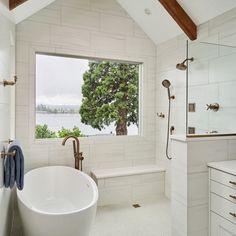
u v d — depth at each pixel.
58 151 3.09
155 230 2.43
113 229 2.45
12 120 2.68
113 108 3.57
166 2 2.65
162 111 3.49
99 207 2.99
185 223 1.99
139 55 3.53
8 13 2.14
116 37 3.37
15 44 2.83
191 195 1.97
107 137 3.38
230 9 2.37
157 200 3.24
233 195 1.75
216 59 2.29
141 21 3.39
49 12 2.99
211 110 2.21
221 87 2.29
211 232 1.99
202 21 2.72
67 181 2.94
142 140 3.58
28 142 2.93
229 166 1.87
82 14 3.16
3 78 1.66
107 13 3.31
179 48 3.11
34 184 2.79
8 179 1.71
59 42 3.04
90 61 3.42
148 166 3.52
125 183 3.16
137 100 3.68
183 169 2.01
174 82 3.21
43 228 1.73
